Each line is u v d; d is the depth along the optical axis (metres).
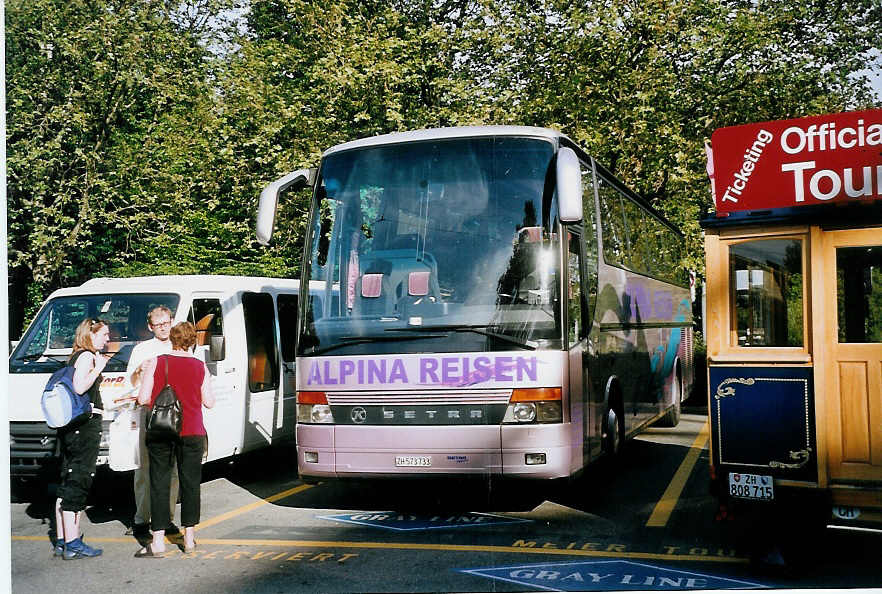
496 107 18.42
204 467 11.53
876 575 6.11
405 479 7.67
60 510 7.08
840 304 6.14
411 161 8.32
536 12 19.66
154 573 6.46
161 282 10.08
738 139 6.51
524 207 7.95
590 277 8.85
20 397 8.79
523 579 6.10
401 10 20.98
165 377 6.97
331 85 17.62
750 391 6.35
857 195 6.10
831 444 6.08
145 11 22.61
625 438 10.16
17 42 22.16
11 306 22.97
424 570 6.38
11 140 22.03
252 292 10.91
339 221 8.35
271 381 10.96
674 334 14.89
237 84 18.89
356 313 8.02
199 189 18.86
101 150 22.50
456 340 7.65
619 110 17.80
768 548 6.18
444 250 7.96
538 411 7.48
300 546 7.20
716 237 6.57
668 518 7.98
